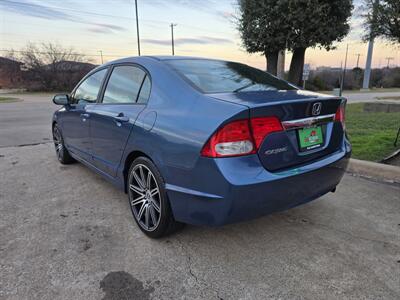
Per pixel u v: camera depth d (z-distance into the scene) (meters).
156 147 2.31
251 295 1.93
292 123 2.11
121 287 1.99
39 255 2.33
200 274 2.13
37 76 37.09
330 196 3.45
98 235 2.63
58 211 3.10
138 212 2.74
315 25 5.29
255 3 5.57
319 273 2.13
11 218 2.93
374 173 4.05
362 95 29.69
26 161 4.93
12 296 1.90
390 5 3.88
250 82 2.70
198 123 2.04
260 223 2.84
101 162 3.29
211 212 2.02
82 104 3.71
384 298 1.90
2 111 13.43
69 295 1.92
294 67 6.28
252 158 1.97
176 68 2.62
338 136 2.57
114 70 3.25
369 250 2.41
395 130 6.94
